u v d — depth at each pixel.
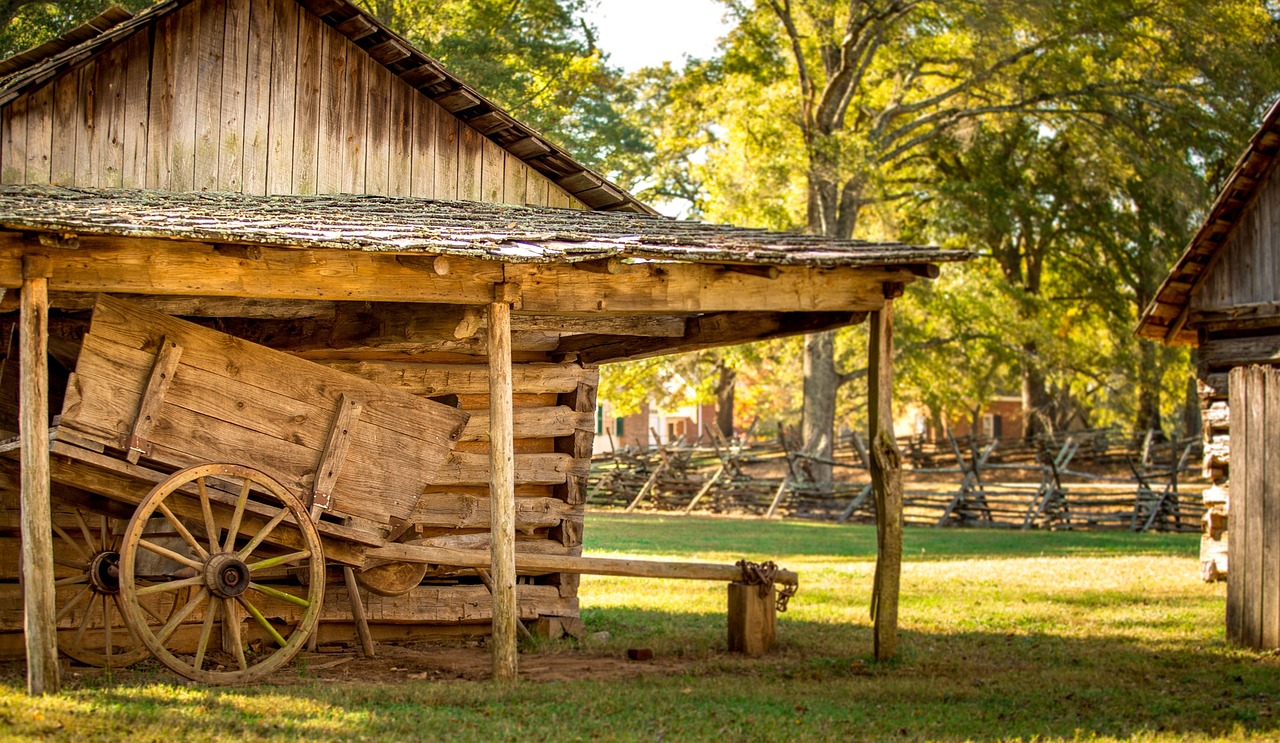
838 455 49.38
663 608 14.81
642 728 7.89
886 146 41.28
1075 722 8.40
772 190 37.44
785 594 11.52
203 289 8.34
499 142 13.69
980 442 45.62
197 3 12.31
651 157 41.16
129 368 8.66
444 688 8.97
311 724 7.55
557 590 12.16
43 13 24.33
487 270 9.19
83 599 9.91
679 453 38.66
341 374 9.61
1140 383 44.25
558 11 30.61
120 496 8.94
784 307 10.44
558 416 12.26
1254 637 11.77
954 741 7.66
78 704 7.59
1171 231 38.34
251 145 12.48
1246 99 35.12
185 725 7.30
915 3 35.72
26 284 7.83
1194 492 36.44
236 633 9.02
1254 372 11.87
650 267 9.91
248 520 9.48
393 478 9.95
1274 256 14.46
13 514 9.81
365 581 10.50
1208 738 7.93
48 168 11.58
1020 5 33.94
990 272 43.53
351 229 8.86
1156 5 35.66
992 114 40.06
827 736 7.76
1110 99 37.69
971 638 12.22
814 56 41.97
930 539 27.39
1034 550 24.03
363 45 13.01
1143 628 12.95
